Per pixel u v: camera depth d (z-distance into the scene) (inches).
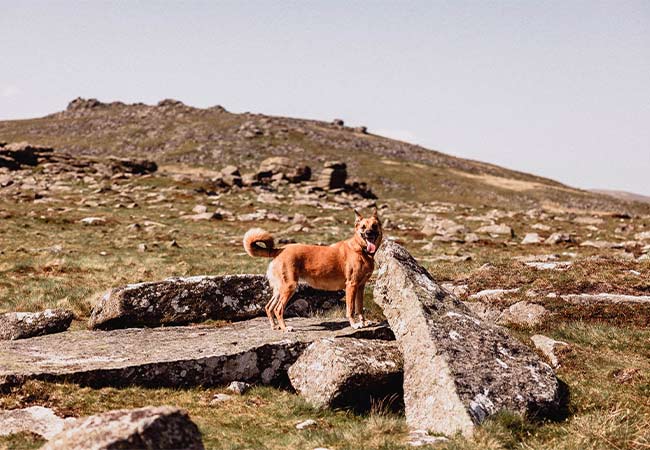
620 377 410.3
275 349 417.4
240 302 527.8
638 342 487.8
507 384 360.5
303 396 382.6
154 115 7273.6
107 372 360.2
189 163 5295.3
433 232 1585.9
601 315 556.1
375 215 438.3
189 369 385.7
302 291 557.9
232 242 1282.0
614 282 628.7
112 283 753.6
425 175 5536.4
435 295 429.1
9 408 319.0
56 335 463.2
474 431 317.1
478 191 5162.4
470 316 422.9
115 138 6382.9
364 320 459.2
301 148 5944.9
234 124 6565.0
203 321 510.0
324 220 1849.2
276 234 1449.3
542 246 1370.6
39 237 1219.2
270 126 6614.2
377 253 471.8
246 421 341.1
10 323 477.4
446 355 364.8
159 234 1375.5
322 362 385.7
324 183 3312.0
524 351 403.9
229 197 2544.3
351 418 362.0
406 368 385.1
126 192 2431.1
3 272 805.2
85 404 334.3
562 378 411.5
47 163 3250.5
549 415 360.8
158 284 507.2
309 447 300.0
